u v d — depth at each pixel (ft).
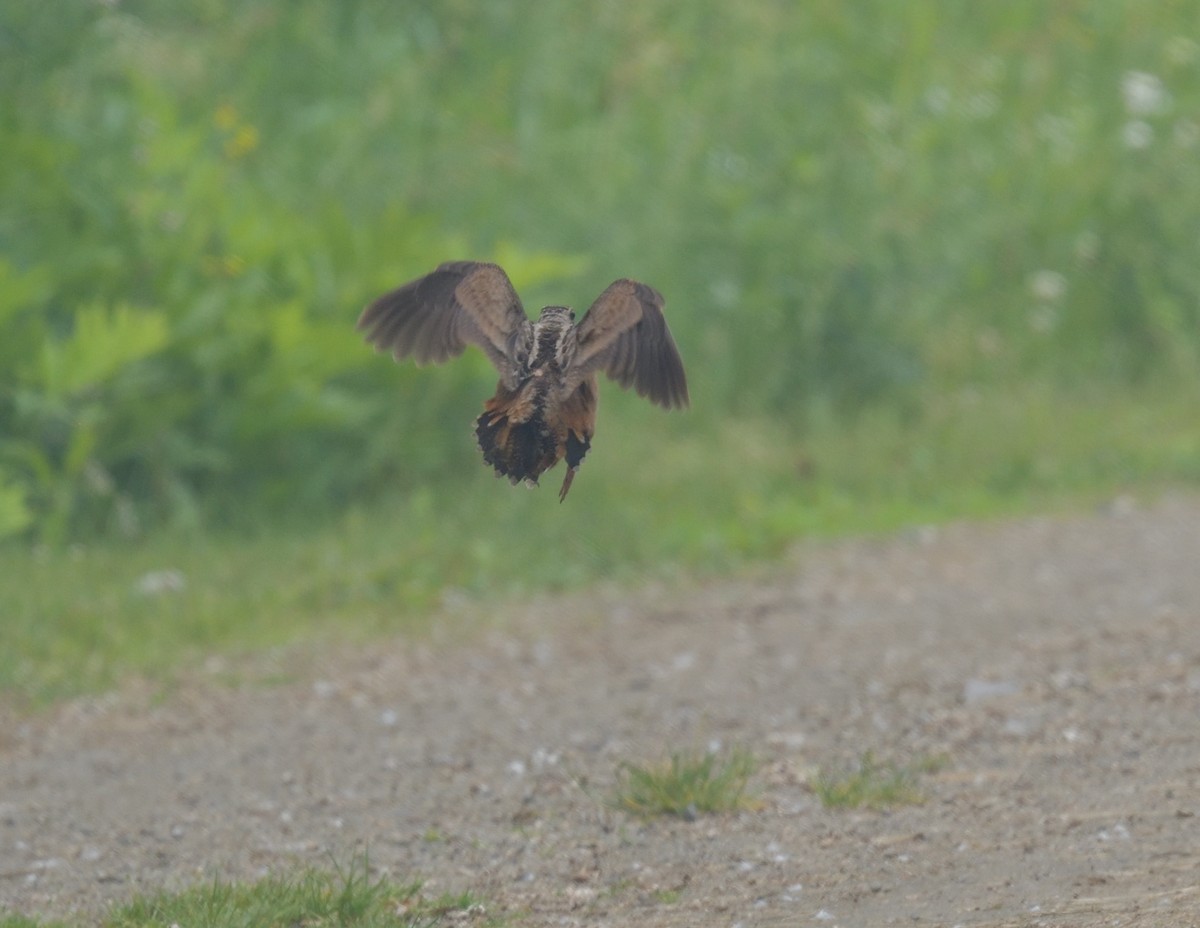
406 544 106.22
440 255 122.62
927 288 143.84
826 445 126.93
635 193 145.18
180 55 153.48
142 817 67.26
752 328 136.87
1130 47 173.58
